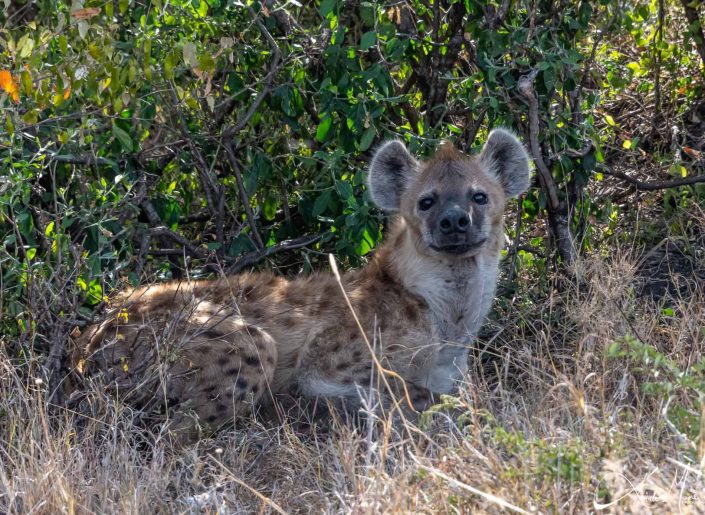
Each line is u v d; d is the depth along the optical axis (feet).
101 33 28.25
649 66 43.57
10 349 28.71
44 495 22.07
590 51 41.34
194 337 27.78
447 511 19.58
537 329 34.55
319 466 24.45
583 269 32.86
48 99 27.63
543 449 20.12
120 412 25.79
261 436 27.94
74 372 27.96
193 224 39.47
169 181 37.40
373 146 36.94
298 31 35.96
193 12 34.17
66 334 27.76
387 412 29.37
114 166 32.32
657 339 30.96
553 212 36.32
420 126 36.83
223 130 35.60
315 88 35.88
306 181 37.76
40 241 30.99
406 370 30.78
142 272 33.99
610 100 44.55
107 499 22.50
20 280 28.53
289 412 30.30
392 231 32.42
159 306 29.48
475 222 30.40
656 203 41.06
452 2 35.78
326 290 31.37
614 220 38.86
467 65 39.22
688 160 42.37
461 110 38.27
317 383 30.19
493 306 35.55
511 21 36.35
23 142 30.66
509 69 35.06
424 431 24.67
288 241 36.78
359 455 24.62
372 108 35.04
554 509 18.85
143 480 23.65
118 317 28.17
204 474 25.72
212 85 36.22
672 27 46.19
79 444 24.57
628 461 20.68
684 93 44.24
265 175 36.22
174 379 27.86
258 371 28.76
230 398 28.30
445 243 29.89
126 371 26.91
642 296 35.68
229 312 29.32
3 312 28.96
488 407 25.68
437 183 30.73
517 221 36.55
